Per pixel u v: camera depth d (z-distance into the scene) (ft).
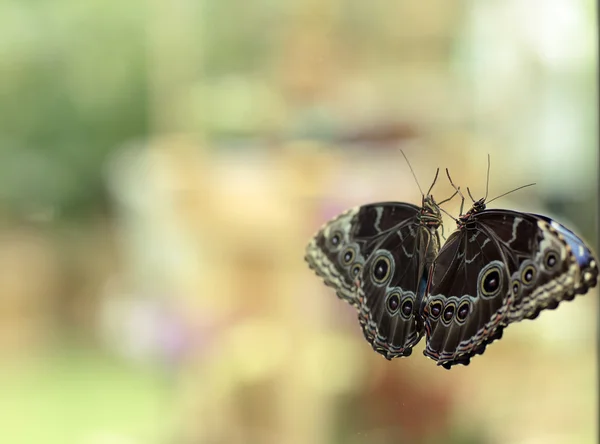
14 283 11.41
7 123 13.03
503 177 6.05
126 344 8.05
